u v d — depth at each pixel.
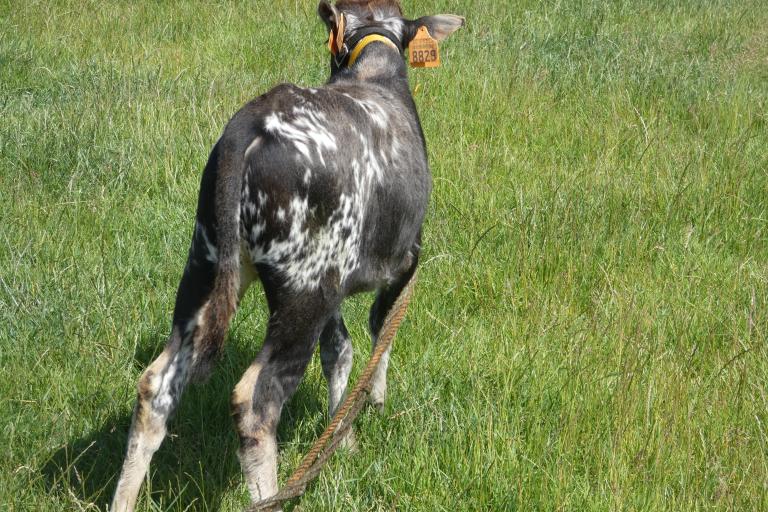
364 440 5.59
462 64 11.15
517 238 7.34
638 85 11.01
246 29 12.45
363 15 6.11
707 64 12.19
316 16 12.98
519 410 5.57
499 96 10.16
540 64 11.48
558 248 7.17
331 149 4.47
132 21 12.43
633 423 5.45
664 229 7.76
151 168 8.05
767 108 10.73
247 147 4.25
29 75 10.18
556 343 6.21
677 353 6.09
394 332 5.21
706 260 7.36
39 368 5.53
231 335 6.13
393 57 5.81
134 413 4.42
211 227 4.40
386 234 5.03
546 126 9.74
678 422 5.45
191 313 4.51
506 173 8.59
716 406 5.62
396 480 5.12
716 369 5.96
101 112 8.80
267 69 10.83
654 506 4.91
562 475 5.00
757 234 7.84
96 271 6.46
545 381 5.81
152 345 5.97
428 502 4.98
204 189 4.43
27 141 8.14
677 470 5.19
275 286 4.42
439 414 5.48
